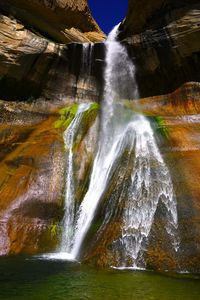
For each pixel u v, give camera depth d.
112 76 25.56
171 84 24.00
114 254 11.04
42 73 23.77
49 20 27.81
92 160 17.52
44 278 9.66
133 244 11.19
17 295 8.26
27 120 21.92
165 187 12.88
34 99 23.34
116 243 11.32
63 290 8.55
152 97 24.00
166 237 11.04
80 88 24.89
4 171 17.42
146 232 11.41
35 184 16.09
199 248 10.45
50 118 21.86
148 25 25.47
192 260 10.23
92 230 12.96
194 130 16.62
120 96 24.84
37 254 13.08
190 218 11.38
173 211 11.84
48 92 23.84
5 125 21.20
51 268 10.81
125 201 12.96
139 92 24.75
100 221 13.05
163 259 10.50
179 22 22.73
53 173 16.62
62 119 21.27
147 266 10.52
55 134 19.20
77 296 8.10
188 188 12.53
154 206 12.23
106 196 13.88
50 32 27.64
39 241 13.85
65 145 18.42
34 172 16.75
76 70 25.05
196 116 18.42
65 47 24.73
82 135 19.05
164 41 23.44
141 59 24.72
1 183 16.70
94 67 25.69
